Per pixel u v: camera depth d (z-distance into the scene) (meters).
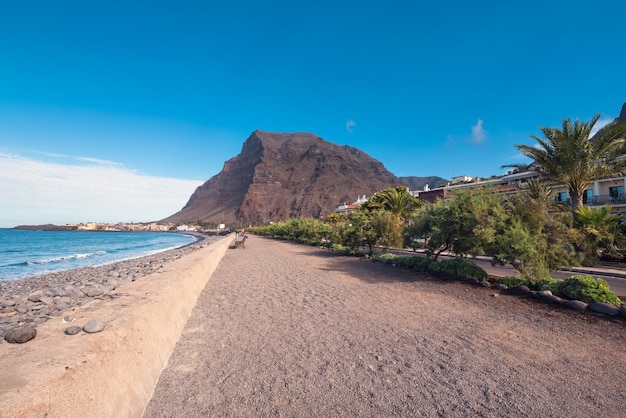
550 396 3.53
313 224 37.97
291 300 8.41
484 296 8.22
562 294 7.50
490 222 9.34
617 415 3.17
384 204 32.38
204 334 5.68
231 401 3.43
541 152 20.08
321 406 3.34
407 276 11.79
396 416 3.16
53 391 2.19
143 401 3.25
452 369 4.21
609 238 16.33
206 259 12.54
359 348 4.98
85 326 3.30
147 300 4.82
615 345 4.94
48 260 33.47
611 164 20.78
